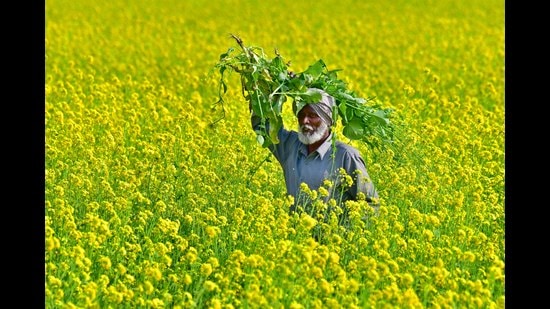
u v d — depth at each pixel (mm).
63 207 16109
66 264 14508
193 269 14984
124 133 22141
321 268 14578
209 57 34031
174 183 18625
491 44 38594
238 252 14609
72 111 23250
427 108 25047
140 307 13953
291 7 50125
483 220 17547
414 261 15656
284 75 17359
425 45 37969
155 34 40375
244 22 43875
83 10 46438
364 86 29266
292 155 17281
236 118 23953
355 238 16109
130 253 15312
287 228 15883
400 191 18031
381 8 50375
